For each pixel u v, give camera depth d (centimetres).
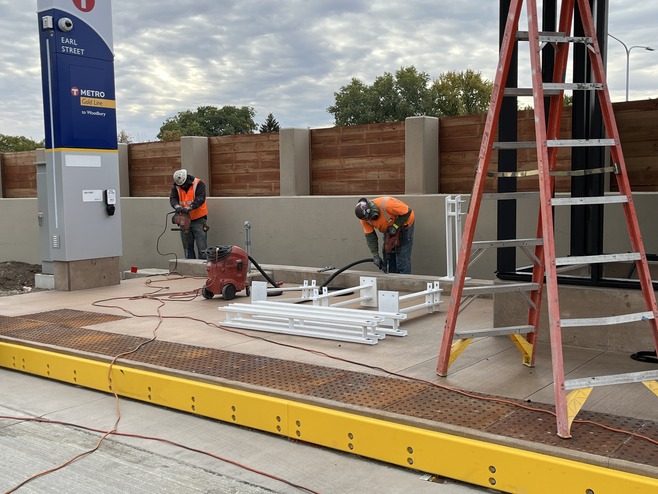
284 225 1108
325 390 420
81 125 873
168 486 348
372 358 507
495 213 893
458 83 6894
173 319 682
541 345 538
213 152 1267
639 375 354
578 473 302
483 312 687
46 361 555
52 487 350
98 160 897
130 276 1055
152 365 492
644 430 338
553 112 467
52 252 885
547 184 367
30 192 1557
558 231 807
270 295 813
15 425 446
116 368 502
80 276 890
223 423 441
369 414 376
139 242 1312
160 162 1329
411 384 430
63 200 862
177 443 407
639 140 791
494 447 328
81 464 379
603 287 520
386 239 867
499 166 561
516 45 545
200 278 994
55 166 864
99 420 454
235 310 629
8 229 1505
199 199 1125
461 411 373
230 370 474
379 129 1054
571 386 338
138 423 445
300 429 401
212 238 1211
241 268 803
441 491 333
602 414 364
